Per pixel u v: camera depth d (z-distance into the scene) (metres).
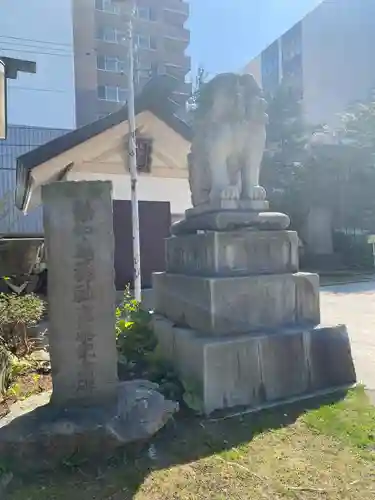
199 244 3.95
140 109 7.92
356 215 19.00
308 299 3.96
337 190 18.50
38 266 8.38
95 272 2.91
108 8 26.72
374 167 17.86
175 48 28.62
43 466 2.52
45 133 16.27
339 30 27.02
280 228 4.08
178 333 3.75
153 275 4.96
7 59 6.03
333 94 27.20
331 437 2.79
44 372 4.34
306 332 3.66
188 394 3.33
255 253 3.87
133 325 4.26
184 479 2.39
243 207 4.03
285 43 31.20
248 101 4.11
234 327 3.63
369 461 2.50
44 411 2.84
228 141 4.05
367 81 25.09
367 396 3.47
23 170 7.68
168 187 10.54
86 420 2.66
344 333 3.85
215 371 3.29
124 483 2.38
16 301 5.10
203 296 3.69
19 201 10.26
